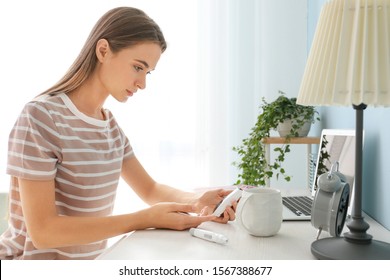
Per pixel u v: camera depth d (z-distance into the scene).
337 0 0.71
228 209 1.01
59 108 1.08
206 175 2.46
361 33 0.68
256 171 1.83
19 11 2.57
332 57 0.70
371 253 0.72
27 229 0.97
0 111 2.62
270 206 0.88
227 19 2.40
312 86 0.74
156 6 2.45
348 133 1.19
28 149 0.98
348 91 0.68
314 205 0.88
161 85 2.46
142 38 1.07
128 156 1.31
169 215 0.96
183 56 2.46
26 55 2.58
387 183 0.99
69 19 2.54
